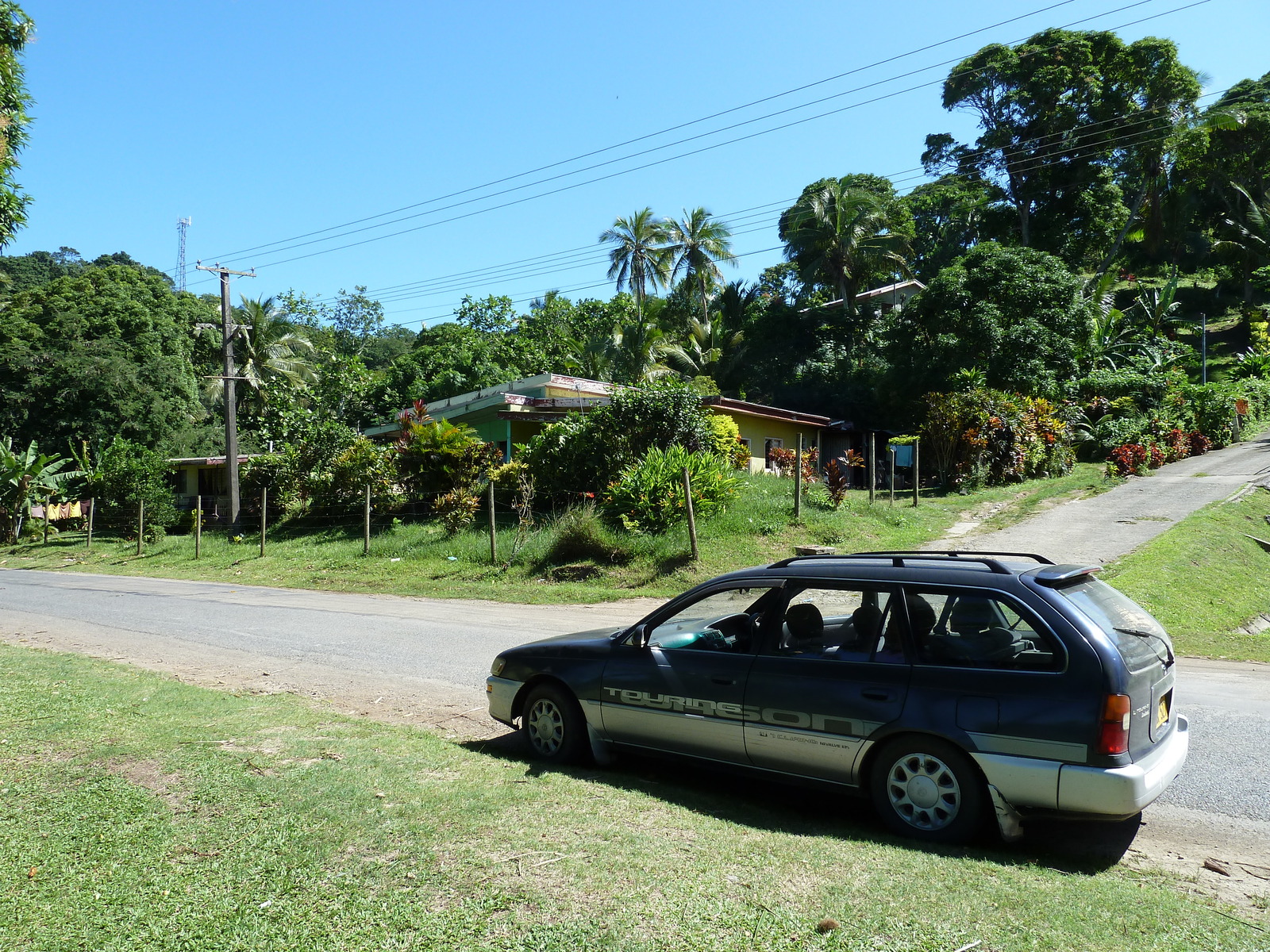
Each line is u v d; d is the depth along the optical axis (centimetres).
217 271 2820
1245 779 529
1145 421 3119
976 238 5650
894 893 337
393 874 351
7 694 706
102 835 396
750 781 552
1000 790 413
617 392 2186
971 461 2519
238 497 2891
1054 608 423
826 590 491
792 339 4088
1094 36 4456
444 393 4059
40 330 3797
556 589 1559
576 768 556
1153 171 4959
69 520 3516
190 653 1023
